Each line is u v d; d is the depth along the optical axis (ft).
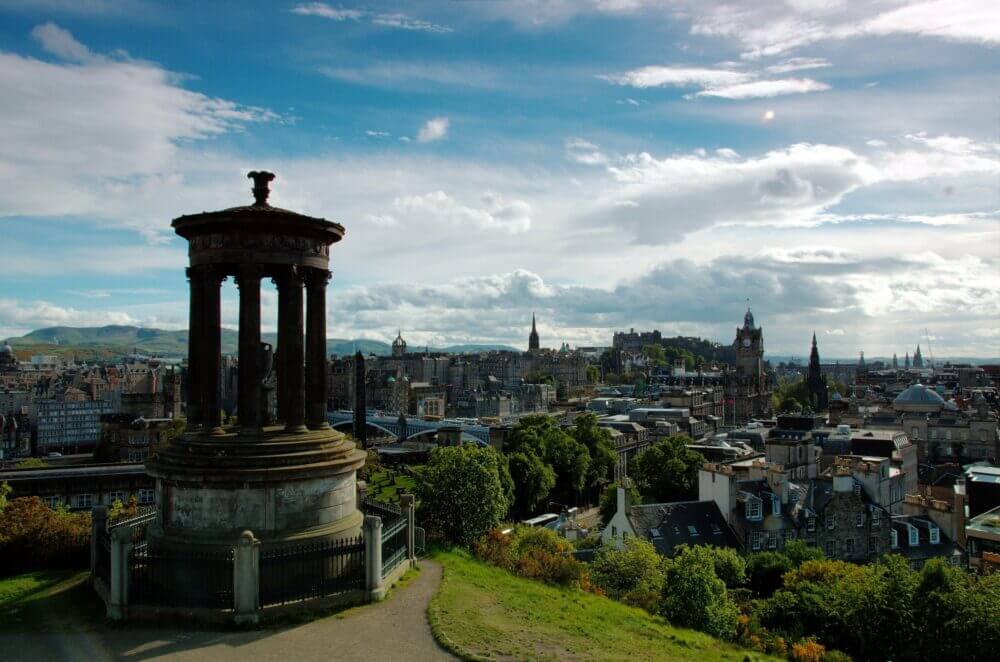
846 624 163.94
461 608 100.27
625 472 593.83
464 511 176.86
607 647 96.63
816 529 279.69
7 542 126.11
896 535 287.48
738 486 283.38
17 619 95.71
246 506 102.63
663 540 268.62
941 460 605.31
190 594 92.63
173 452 106.01
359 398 609.42
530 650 88.17
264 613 91.50
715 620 147.95
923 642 150.41
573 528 333.21
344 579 100.22
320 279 117.19
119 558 92.79
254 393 108.47
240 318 108.68
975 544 216.54
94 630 90.07
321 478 107.76
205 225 108.37
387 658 82.12
